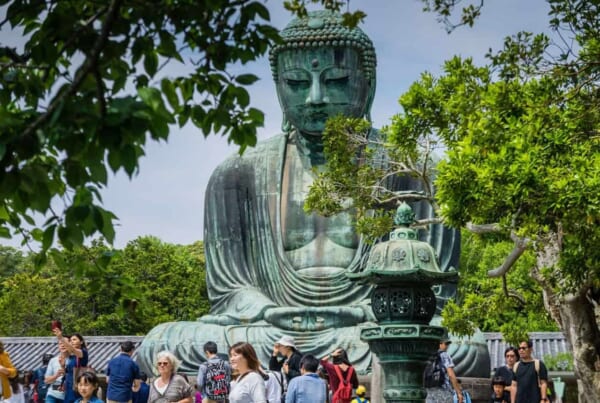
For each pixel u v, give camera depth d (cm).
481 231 1642
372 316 2350
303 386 1380
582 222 1294
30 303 4309
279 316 2361
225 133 781
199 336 2372
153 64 736
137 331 4356
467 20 1273
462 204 1359
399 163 1958
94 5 770
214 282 2542
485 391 2248
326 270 2438
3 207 874
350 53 2470
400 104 1777
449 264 2430
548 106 1405
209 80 776
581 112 1407
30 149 652
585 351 1567
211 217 2584
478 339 2305
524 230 1321
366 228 2053
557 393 2850
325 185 2075
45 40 709
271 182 2542
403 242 1430
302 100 2477
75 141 658
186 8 738
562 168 1302
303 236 2489
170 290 4531
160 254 4619
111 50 714
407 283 1403
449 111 1722
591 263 1316
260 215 2531
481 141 1392
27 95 752
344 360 1609
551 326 3528
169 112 660
